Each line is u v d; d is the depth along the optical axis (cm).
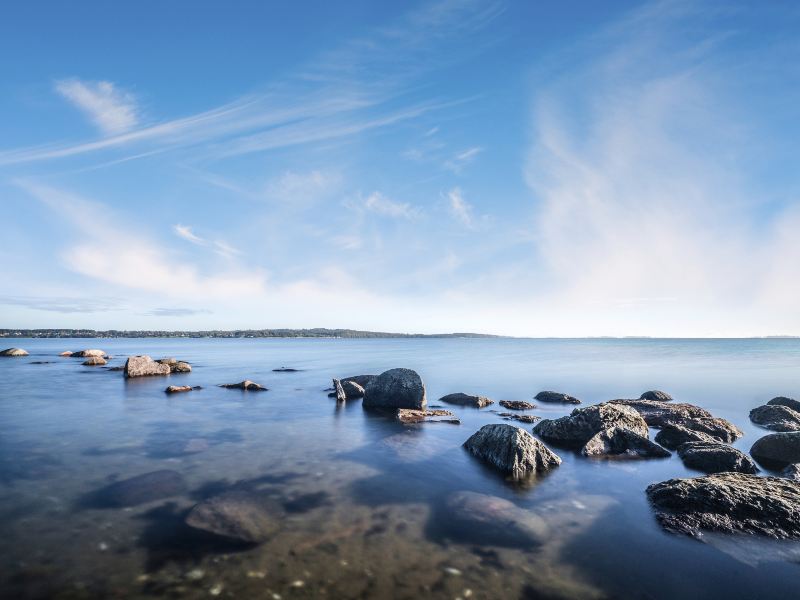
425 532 314
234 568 267
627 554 289
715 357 2614
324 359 2316
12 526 316
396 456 495
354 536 307
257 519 327
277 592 243
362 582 254
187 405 805
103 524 319
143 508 346
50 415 705
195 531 309
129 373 1266
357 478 421
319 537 304
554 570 271
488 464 468
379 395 810
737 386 1172
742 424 710
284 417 708
